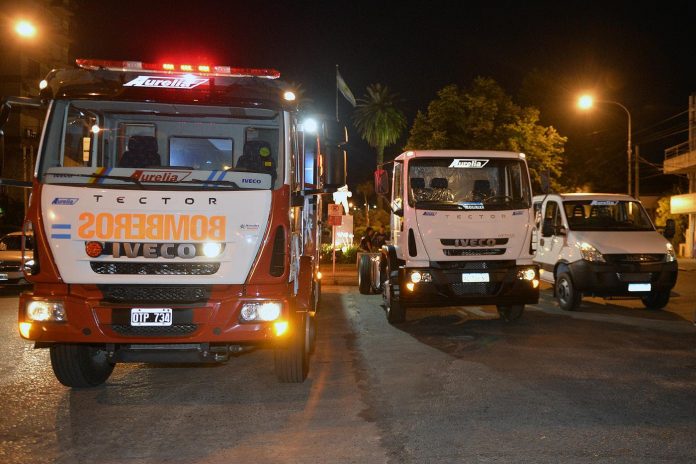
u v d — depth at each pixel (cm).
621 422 560
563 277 1269
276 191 617
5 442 525
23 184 640
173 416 596
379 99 5619
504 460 475
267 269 602
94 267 595
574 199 1333
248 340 600
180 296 598
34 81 4850
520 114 4075
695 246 3572
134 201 595
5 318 1225
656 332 1014
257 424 570
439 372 756
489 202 1062
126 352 620
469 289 1051
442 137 3756
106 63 651
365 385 703
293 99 652
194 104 648
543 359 820
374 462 477
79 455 496
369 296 1606
